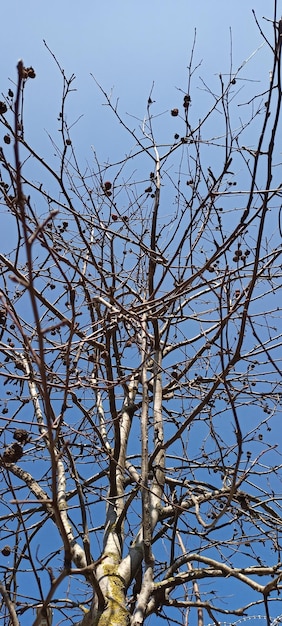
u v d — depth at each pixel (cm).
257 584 497
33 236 245
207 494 604
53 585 326
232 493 421
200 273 472
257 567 533
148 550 496
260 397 648
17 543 570
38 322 271
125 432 662
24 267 578
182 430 543
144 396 551
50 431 312
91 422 547
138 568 537
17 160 252
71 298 312
